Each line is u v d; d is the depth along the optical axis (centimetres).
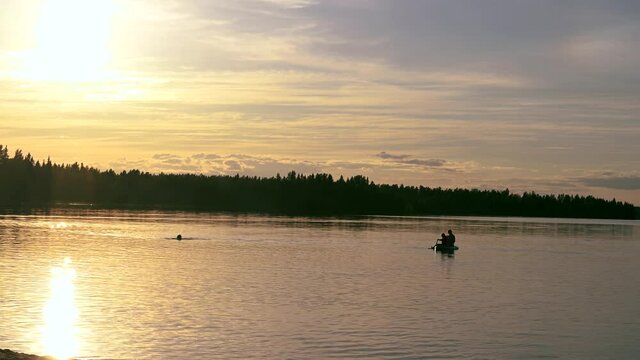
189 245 8806
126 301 4250
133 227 12556
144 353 3070
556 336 3588
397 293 4894
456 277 5972
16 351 2988
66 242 8669
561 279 6050
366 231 13300
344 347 3247
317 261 7075
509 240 11775
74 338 3288
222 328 3559
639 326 3869
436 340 3422
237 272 5928
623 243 11800
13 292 4462
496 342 3419
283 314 3962
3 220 13950
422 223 18400
